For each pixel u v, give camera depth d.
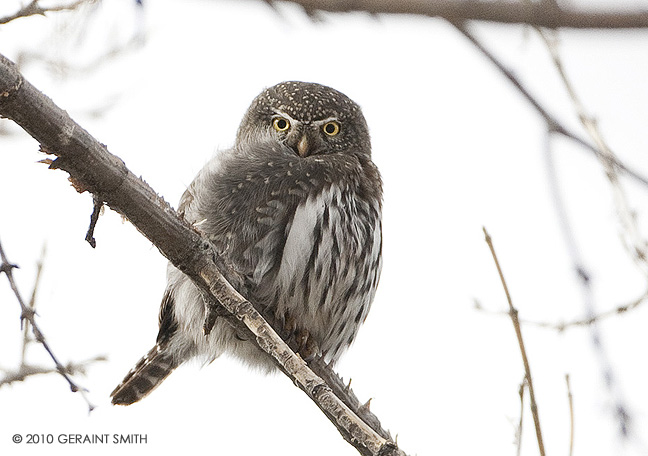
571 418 6.82
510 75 3.74
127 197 7.27
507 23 3.42
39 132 6.78
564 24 3.36
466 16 3.43
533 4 3.38
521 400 6.94
